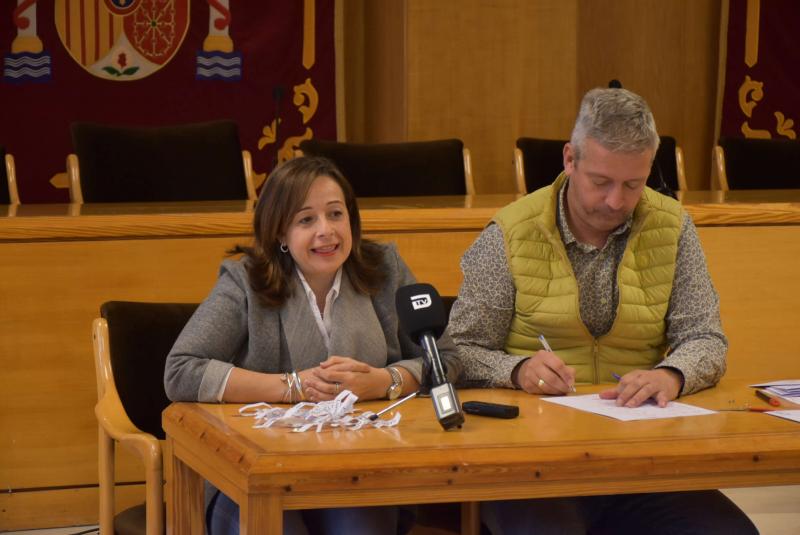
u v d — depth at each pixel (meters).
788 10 8.16
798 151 6.17
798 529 4.06
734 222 4.22
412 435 2.15
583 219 2.78
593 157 2.62
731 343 4.27
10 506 3.87
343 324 2.67
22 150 7.15
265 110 7.49
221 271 2.72
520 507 2.50
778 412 2.39
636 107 2.60
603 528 2.65
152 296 3.89
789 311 4.29
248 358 2.64
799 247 4.28
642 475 2.07
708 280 2.88
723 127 8.17
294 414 2.24
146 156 5.19
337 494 1.96
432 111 7.41
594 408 2.43
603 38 8.27
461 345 2.84
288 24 7.48
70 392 3.87
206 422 2.26
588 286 2.85
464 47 7.41
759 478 2.13
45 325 3.82
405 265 2.85
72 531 3.89
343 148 5.37
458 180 5.53
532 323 2.84
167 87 7.33
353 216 2.74
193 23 7.34
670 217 2.86
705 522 2.48
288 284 2.67
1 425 3.83
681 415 2.36
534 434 2.17
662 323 2.87
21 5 7.10
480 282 2.87
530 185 5.66
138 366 2.88
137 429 2.70
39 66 7.13
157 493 2.57
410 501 1.99
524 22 7.48
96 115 7.24
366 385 2.50
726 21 8.10
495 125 7.50
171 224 3.87
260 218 2.66
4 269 3.78
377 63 7.78
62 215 3.87
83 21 7.19
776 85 8.20
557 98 7.56
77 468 3.91
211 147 5.34
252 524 1.95
